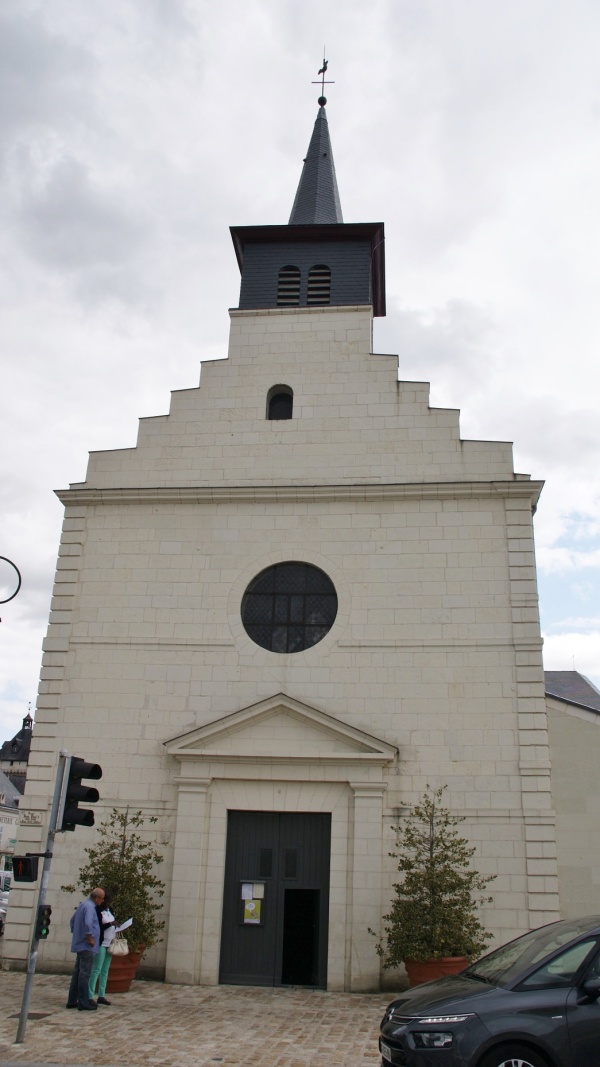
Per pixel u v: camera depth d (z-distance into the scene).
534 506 16.45
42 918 9.55
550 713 14.94
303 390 17.03
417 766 14.27
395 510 15.88
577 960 7.12
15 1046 9.03
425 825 13.84
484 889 13.53
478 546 15.48
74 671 15.50
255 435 16.81
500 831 13.80
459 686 14.65
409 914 12.52
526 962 7.38
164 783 14.65
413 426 16.44
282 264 19.56
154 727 15.01
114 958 12.46
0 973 13.69
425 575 15.41
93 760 14.91
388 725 14.56
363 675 14.89
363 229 19.41
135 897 12.94
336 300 19.00
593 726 14.75
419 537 15.66
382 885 13.57
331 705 14.77
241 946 13.72
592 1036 6.62
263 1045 9.46
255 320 17.73
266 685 15.03
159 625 15.64
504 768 14.12
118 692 15.29
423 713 14.57
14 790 64.12
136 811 14.52
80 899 14.12
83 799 10.00
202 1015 11.05
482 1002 6.94
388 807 14.04
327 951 13.41
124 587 15.96
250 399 17.11
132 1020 10.57
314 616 15.55
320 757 14.13
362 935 13.30
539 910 13.33
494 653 14.80
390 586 15.41
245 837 14.27
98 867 13.30
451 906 12.58
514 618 14.96
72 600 15.97
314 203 22.05
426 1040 6.83
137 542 16.23
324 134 23.62
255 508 16.22
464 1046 6.69
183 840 14.11
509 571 15.26
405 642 15.02
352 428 16.61
